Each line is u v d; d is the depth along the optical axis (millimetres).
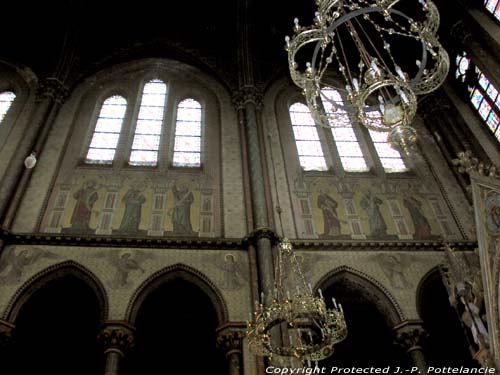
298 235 15844
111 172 17578
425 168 18875
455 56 20797
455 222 16750
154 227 15703
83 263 14211
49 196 16250
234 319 13375
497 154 17766
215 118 20406
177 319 15977
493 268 10562
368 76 10836
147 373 16031
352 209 16969
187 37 23828
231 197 16828
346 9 23078
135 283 13984
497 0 18281
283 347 11539
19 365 15734
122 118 20328
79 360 15922
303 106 21547
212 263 14617
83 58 22016
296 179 17891
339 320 10891
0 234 14328
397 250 15477
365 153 19484
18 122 18703
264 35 23953
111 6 23797
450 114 19891
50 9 22625
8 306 13125
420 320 13867
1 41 21984
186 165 18297
